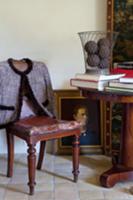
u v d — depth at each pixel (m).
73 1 3.29
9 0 3.28
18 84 2.88
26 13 3.31
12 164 2.95
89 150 3.43
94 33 2.79
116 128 3.37
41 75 3.02
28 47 3.37
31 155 2.59
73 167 2.85
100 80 2.57
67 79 3.43
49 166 3.17
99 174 3.00
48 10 3.31
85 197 2.60
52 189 2.72
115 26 3.22
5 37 3.34
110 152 3.40
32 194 2.63
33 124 2.71
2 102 2.81
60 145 3.44
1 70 2.81
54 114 3.08
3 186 2.78
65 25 3.33
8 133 2.88
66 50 3.38
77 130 2.80
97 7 3.30
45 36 3.35
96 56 2.66
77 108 3.39
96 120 3.42
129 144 2.82
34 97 2.94
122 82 2.52
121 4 3.19
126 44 3.24
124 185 2.79
